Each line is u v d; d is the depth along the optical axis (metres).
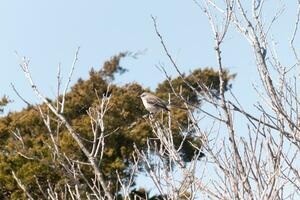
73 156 31.44
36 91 10.71
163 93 38.91
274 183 9.09
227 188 9.61
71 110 40.03
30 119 36.72
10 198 32.31
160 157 10.70
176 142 28.92
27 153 11.41
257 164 9.41
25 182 30.77
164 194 10.13
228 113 9.81
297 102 10.10
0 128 37.16
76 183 10.07
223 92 9.98
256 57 10.44
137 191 31.48
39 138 34.84
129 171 32.72
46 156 31.36
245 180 9.24
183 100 10.23
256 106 9.99
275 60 10.58
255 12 11.00
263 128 9.75
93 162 10.12
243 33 10.77
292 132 9.81
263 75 10.26
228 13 10.54
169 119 11.37
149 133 36.44
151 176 10.38
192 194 9.91
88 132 33.91
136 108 39.41
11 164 32.53
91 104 40.56
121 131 36.03
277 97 10.05
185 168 10.31
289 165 9.52
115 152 34.94
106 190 9.88
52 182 30.30
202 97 10.08
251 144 9.56
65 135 32.88
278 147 9.45
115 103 38.69
